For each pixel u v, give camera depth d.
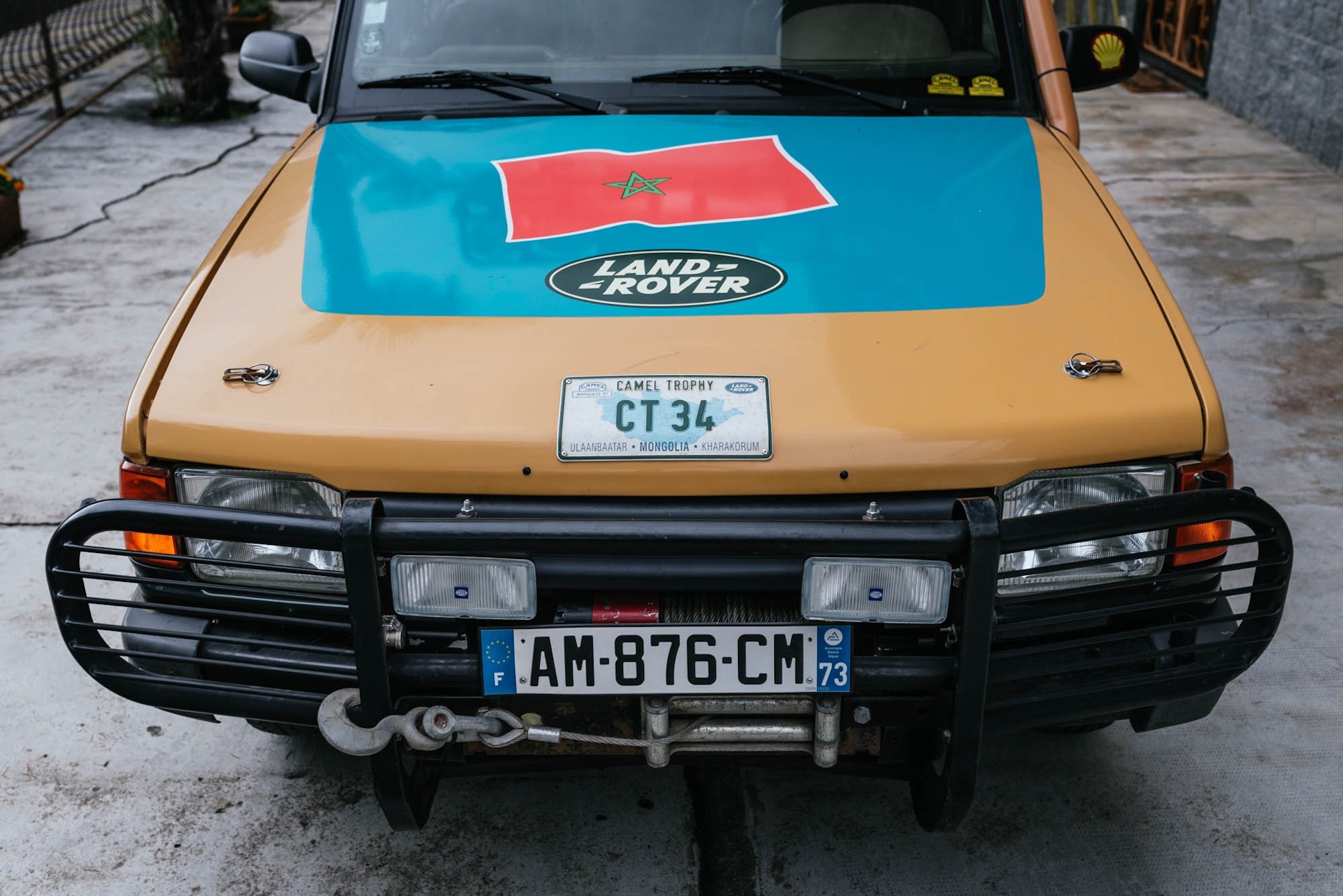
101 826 2.67
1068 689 2.10
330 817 2.70
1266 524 1.99
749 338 2.10
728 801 2.73
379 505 1.91
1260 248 6.16
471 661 1.99
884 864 2.55
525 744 2.18
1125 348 2.14
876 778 2.52
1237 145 8.03
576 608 2.00
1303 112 7.84
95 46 11.41
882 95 2.96
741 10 3.03
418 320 2.18
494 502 1.99
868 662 1.98
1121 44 3.25
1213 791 2.75
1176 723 2.36
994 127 2.88
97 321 5.44
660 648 1.96
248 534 1.91
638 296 2.20
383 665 1.97
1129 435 2.03
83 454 4.30
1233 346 5.07
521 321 2.16
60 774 2.83
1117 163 7.64
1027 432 1.99
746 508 1.96
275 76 3.40
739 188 2.52
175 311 2.27
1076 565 1.96
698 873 2.53
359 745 1.99
